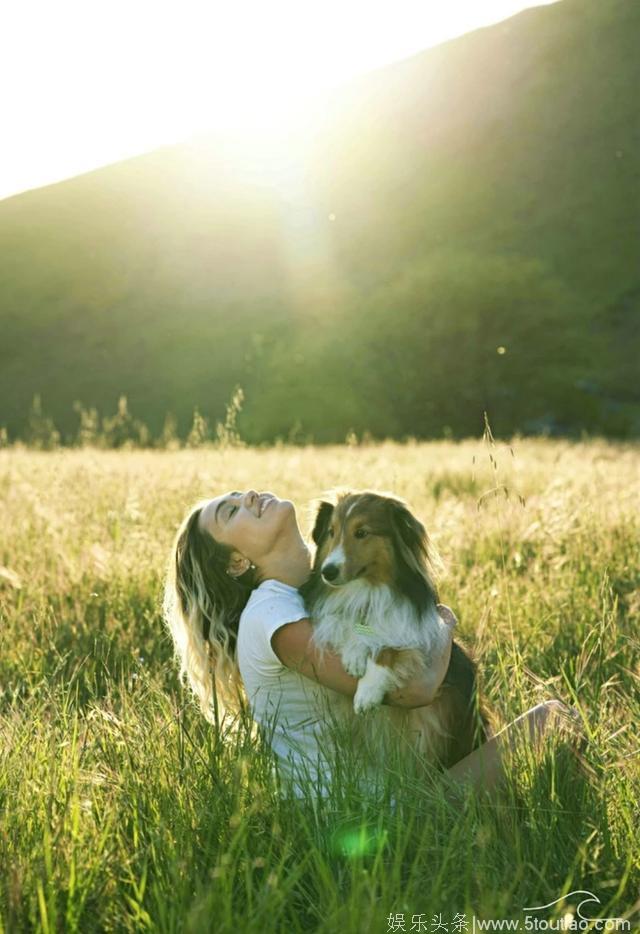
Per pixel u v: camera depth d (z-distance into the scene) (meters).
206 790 3.37
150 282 67.75
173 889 2.88
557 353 52.38
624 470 13.20
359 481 10.86
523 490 11.01
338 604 3.82
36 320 66.00
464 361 51.47
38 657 5.66
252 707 3.89
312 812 3.26
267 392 53.50
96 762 3.71
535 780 3.43
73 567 7.00
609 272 60.59
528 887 3.04
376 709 3.70
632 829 3.26
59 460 11.80
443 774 3.59
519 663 4.59
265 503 4.14
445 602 6.22
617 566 7.19
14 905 2.82
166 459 13.30
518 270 53.97
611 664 5.23
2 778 3.47
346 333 55.59
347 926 2.66
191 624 4.17
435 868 3.03
